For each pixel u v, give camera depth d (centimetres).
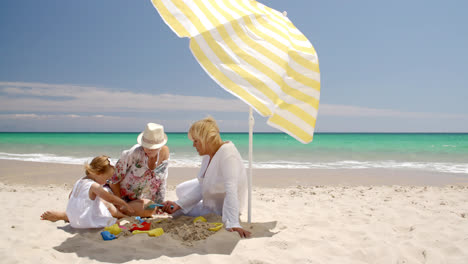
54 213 379
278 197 583
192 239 305
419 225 368
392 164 1269
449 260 273
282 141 3650
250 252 275
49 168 995
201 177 374
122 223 365
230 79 286
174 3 307
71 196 357
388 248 295
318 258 275
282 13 389
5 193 587
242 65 296
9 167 1012
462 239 318
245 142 3253
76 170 954
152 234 314
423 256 284
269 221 395
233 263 255
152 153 375
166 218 387
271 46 320
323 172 990
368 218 408
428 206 485
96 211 355
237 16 319
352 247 303
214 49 292
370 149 2252
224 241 294
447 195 585
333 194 614
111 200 354
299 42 358
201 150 347
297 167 1148
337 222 393
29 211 434
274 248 290
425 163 1312
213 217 364
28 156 1492
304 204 514
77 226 347
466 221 384
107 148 2162
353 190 669
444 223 379
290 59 334
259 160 1439
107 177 377
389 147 2567
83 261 256
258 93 288
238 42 306
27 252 271
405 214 427
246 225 358
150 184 405
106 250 280
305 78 341
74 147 2266
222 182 352
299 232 345
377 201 534
